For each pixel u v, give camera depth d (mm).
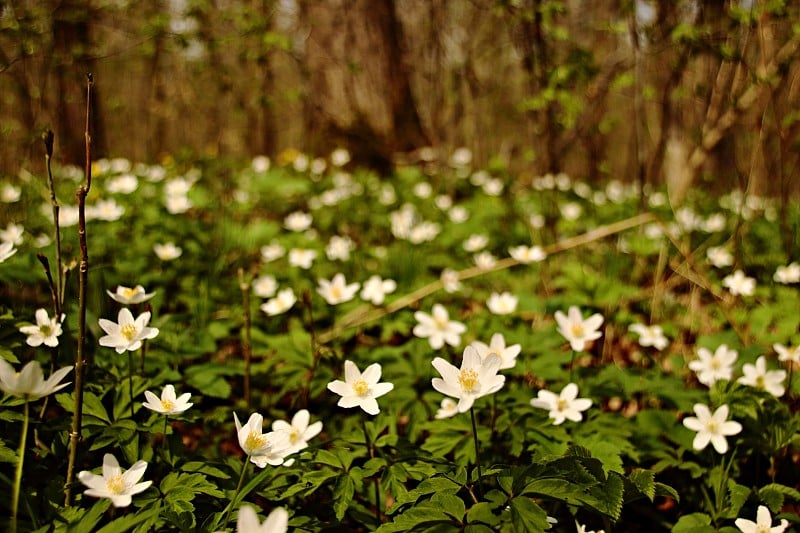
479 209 1376
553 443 642
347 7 1720
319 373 735
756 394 656
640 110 1045
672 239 952
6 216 1043
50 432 606
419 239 1093
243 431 542
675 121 1245
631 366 901
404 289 964
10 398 575
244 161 1792
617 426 673
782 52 929
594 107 1293
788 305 888
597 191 1535
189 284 920
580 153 1667
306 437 586
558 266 1136
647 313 1002
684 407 711
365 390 570
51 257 815
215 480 586
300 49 1731
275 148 2133
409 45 1791
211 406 730
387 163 1801
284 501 611
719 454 668
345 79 1772
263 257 1088
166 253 909
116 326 583
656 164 1088
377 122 1789
